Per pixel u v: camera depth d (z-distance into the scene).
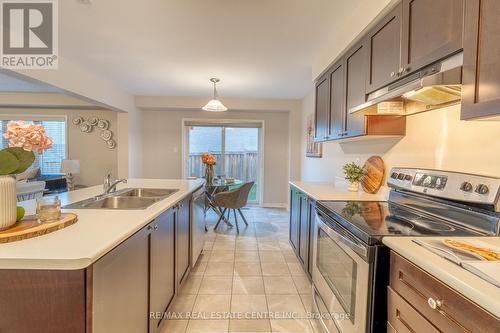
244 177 6.20
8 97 4.88
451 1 1.16
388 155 2.22
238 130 6.13
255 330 1.86
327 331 1.65
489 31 0.92
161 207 1.73
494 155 1.28
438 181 1.48
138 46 2.79
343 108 2.38
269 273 2.71
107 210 1.62
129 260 1.25
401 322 1.03
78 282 0.96
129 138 5.09
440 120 1.64
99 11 2.10
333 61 2.60
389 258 1.14
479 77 0.96
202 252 3.23
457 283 0.75
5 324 0.96
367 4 1.85
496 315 0.65
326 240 1.74
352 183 2.54
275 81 4.11
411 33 1.44
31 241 1.08
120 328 1.18
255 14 2.13
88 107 5.29
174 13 2.13
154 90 4.82
